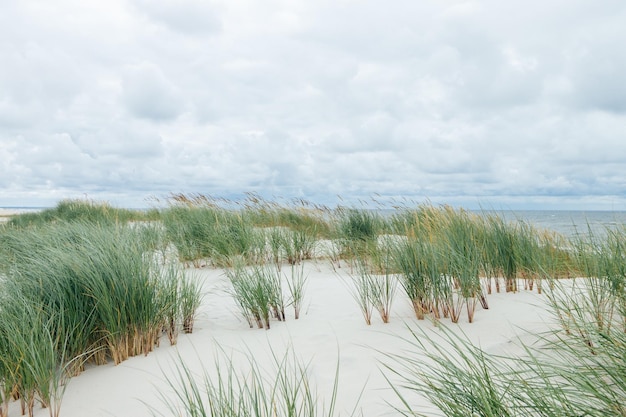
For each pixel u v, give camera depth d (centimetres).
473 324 359
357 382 280
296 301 458
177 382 299
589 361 258
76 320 334
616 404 183
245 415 206
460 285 398
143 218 1396
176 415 250
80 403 278
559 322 329
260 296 414
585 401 196
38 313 316
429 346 326
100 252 410
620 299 314
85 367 335
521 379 209
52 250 445
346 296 505
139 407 268
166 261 720
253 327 414
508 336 325
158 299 386
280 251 748
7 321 306
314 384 282
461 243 443
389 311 425
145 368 326
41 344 289
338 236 814
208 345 370
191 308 417
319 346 350
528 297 414
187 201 1197
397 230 755
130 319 350
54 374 276
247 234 747
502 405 185
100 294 342
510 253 446
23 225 1279
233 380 296
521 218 529
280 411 240
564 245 484
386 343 342
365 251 686
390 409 241
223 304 500
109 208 1446
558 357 275
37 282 375
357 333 371
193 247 750
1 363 279
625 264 332
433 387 206
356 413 241
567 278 463
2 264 542
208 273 668
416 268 400
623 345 225
